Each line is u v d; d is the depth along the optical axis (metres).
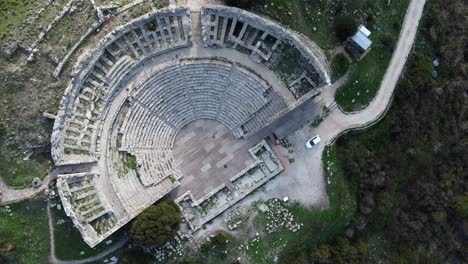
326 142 69.31
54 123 59.44
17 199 60.47
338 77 68.75
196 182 69.00
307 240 69.94
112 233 62.44
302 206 68.62
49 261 63.25
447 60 77.00
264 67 66.50
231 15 62.72
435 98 76.25
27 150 60.69
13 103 59.31
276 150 69.19
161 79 65.56
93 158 62.34
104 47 60.69
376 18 70.75
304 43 65.19
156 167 67.31
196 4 64.38
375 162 72.44
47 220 62.00
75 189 61.41
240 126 69.75
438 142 78.62
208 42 64.94
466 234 81.00
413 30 73.44
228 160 69.56
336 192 69.50
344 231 72.56
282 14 65.50
